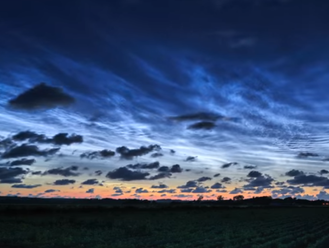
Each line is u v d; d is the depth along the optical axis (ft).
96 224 162.91
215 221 208.95
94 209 239.30
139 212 268.21
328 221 219.41
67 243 93.66
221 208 381.81
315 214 325.01
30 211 201.05
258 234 127.95
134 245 93.71
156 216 239.09
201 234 125.49
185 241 102.17
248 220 225.35
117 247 87.25
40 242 95.50
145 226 135.13
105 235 122.93
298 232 138.62
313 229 154.92
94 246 89.97
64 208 226.17
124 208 269.23
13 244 90.38
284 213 337.52
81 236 117.08
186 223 187.62
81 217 199.72
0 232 119.65
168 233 129.29
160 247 88.48
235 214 292.81
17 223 155.94
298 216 286.66
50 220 170.81
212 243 95.81
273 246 92.32
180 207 334.85
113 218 205.67
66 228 146.20
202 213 293.23
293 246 92.68
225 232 132.16
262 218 250.78
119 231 137.08
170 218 227.20
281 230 147.54
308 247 88.94
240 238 109.81
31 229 135.44
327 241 102.22
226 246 89.30
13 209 199.52
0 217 175.73
